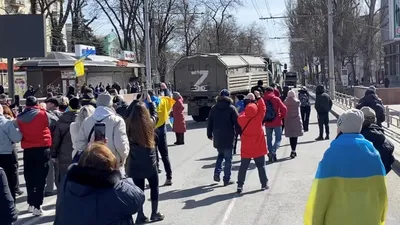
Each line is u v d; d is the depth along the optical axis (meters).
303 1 55.28
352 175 4.20
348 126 4.37
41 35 20.89
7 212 5.05
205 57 26.91
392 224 7.96
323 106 18.38
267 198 9.93
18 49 20.88
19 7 56.31
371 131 6.44
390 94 38.25
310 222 4.32
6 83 46.66
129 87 50.09
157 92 33.66
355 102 26.69
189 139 20.50
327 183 4.23
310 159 14.37
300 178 11.71
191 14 56.75
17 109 20.73
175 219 8.61
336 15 49.47
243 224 8.19
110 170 4.01
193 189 11.01
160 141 11.39
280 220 8.34
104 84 50.81
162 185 11.52
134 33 56.88
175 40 64.62
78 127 8.30
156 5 54.38
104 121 7.43
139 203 4.12
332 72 40.25
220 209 9.20
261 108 10.45
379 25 53.34
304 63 90.69
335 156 4.25
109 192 3.98
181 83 27.53
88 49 46.09
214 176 11.46
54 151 9.52
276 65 42.69
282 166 13.34
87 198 3.94
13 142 9.23
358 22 50.19
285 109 14.04
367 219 4.14
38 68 41.62
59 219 4.02
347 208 4.16
